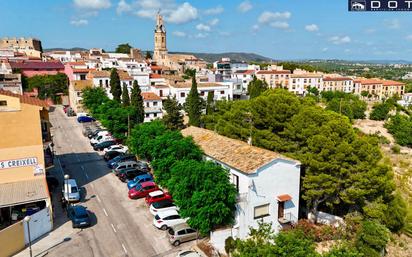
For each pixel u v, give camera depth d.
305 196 30.83
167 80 96.88
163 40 180.75
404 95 158.50
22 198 28.92
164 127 42.50
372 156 30.84
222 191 25.91
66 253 25.80
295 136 34.38
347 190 30.41
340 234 29.48
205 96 92.69
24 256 25.28
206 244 26.88
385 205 31.64
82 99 76.00
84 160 47.72
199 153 32.16
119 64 126.62
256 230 25.05
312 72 164.38
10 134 31.08
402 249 31.81
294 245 19.73
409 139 81.12
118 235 28.42
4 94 32.09
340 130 31.41
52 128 67.38
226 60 165.88
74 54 160.38
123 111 55.91
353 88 160.00
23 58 126.81
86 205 33.78
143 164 42.81
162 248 26.61
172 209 31.03
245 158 29.59
